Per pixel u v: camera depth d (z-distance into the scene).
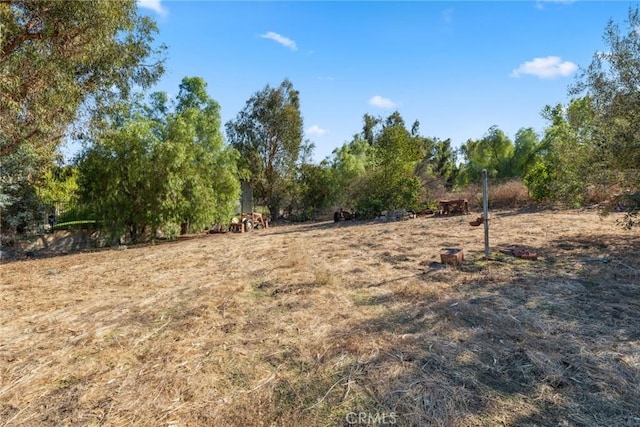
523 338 2.69
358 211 16.16
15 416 2.02
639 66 5.25
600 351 2.44
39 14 6.28
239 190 14.66
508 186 14.66
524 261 5.09
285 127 20.45
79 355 2.79
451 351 2.56
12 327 3.51
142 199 11.46
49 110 6.89
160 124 12.46
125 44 9.19
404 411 1.93
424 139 25.27
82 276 6.14
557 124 11.02
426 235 8.50
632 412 1.83
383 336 2.86
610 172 5.62
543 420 1.80
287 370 2.44
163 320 3.51
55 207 12.98
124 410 2.04
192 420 1.94
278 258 6.75
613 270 4.38
